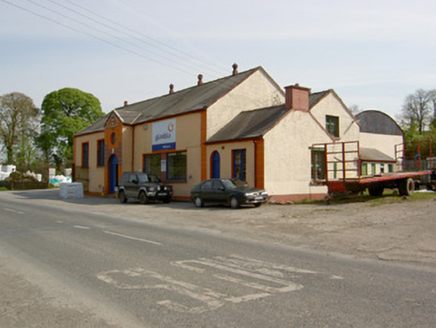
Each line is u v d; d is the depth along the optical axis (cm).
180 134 2495
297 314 466
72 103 5278
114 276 654
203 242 979
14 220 1470
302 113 2197
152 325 441
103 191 3173
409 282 598
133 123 2944
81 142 3656
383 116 3634
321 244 933
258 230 1168
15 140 5247
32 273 680
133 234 1116
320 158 2322
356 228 1124
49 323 452
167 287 587
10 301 532
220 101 2394
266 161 1995
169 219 1485
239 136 2106
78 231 1181
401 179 1878
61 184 2905
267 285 592
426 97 6456
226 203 1828
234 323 442
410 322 437
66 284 610
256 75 2611
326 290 562
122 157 2912
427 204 1524
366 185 1766
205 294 551
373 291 554
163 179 2622
